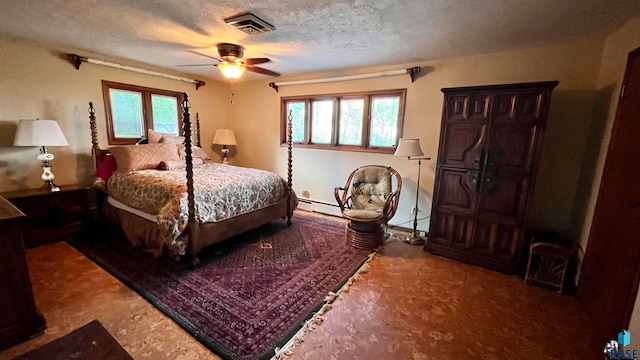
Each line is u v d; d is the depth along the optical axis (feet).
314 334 5.83
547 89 7.75
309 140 15.10
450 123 9.30
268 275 8.14
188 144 7.86
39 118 10.36
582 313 6.82
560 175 9.20
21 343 5.35
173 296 6.96
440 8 6.50
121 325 5.89
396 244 10.87
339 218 13.99
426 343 5.68
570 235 9.09
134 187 9.61
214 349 5.31
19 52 9.69
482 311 6.79
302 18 7.22
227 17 7.26
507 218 8.68
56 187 10.20
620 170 6.28
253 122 16.87
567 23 7.20
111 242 10.07
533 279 8.07
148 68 13.15
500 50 9.64
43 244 9.72
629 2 5.91
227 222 9.41
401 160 12.31
